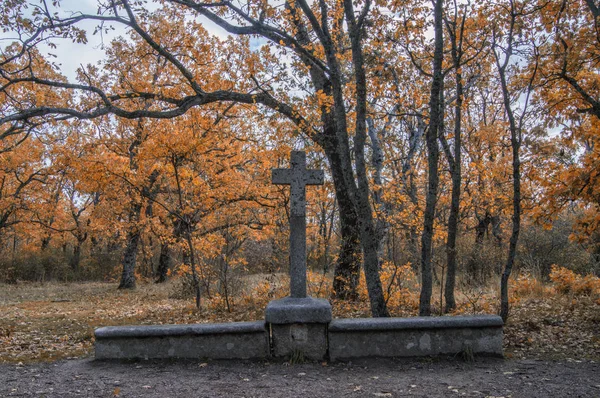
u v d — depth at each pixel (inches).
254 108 428.5
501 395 167.6
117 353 223.3
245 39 424.8
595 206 302.0
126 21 363.9
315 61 337.1
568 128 317.4
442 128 361.1
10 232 1088.2
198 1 385.7
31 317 428.1
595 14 307.9
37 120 502.0
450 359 217.0
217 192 440.8
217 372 202.8
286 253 468.1
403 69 406.6
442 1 289.0
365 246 292.7
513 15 283.0
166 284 852.0
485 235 702.5
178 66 408.2
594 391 171.2
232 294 443.5
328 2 381.4
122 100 564.1
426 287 288.2
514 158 285.1
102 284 984.9
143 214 773.9
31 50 426.6
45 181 835.4
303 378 193.0
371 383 184.5
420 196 523.5
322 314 219.3
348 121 433.1
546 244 667.4
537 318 313.1
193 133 412.2
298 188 241.8
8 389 181.6
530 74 308.0
